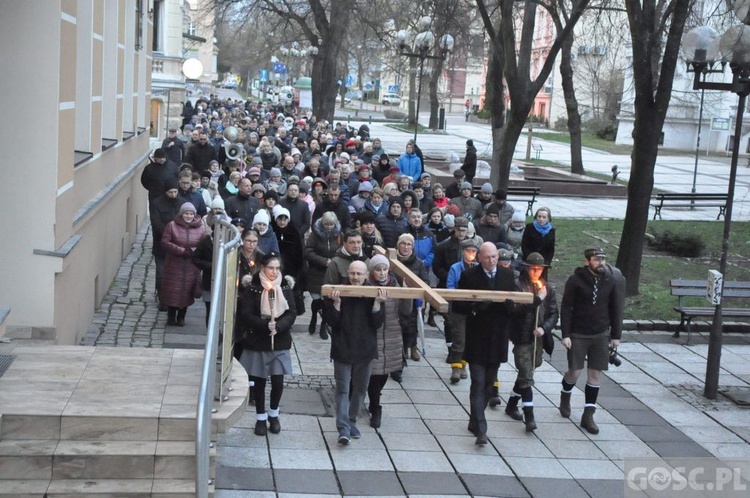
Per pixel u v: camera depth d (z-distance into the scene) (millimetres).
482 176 34438
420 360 12305
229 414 7180
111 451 6797
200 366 8320
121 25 16047
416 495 8086
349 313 8977
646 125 15859
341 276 9844
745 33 11273
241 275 9602
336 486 8133
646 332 14625
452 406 10531
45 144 9367
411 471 8594
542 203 30797
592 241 22812
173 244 12625
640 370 12625
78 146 12391
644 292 16859
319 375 11281
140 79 21078
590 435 9961
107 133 15328
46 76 9312
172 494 6680
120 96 16188
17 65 9266
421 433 9617
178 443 7008
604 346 10055
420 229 13742
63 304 10141
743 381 12305
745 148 55250
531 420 9820
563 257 20531
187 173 14242
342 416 9039
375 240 12422
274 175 17344
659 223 26641
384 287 8742
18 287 9422
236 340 8984
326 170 22000
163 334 12578
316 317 13109
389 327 9547
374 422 9672
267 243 12383
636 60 15555
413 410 10320
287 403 10195
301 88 62969
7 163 9320
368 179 19406
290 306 9016
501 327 9289
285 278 9055
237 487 7941
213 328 6727
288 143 29578
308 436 9250
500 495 8234
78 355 8422
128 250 18750
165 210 14023
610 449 9578
